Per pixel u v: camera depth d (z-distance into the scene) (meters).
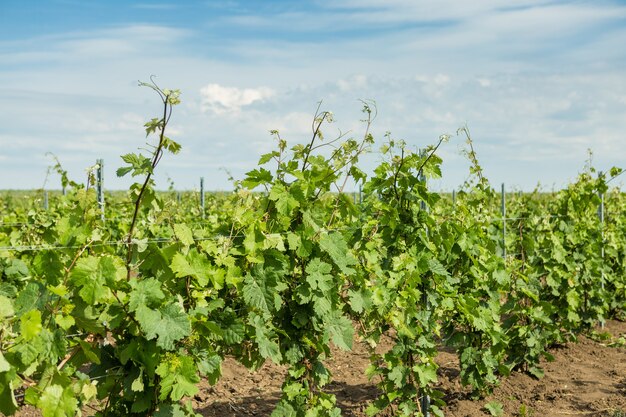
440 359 8.48
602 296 9.66
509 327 7.79
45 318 3.41
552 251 8.65
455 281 6.52
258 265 4.58
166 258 3.98
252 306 4.59
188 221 11.30
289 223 4.86
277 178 4.94
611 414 6.58
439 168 6.05
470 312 6.54
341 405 6.84
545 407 6.88
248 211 4.70
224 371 7.82
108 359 3.94
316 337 5.15
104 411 4.01
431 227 6.30
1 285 4.01
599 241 9.85
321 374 5.18
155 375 3.94
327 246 4.96
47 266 3.62
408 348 5.90
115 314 3.71
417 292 5.81
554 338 8.77
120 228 9.19
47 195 11.88
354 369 8.06
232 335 4.36
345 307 5.70
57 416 3.24
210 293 4.40
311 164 5.05
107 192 13.63
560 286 8.91
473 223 7.03
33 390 3.25
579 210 9.36
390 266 6.02
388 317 5.65
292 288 5.02
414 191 6.00
